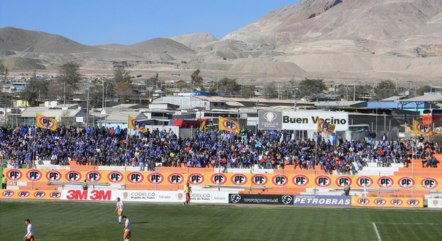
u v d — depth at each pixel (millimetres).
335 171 130875
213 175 120562
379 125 186625
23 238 72125
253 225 83312
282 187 119188
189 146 144000
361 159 135125
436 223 86188
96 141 148000
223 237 73938
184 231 78125
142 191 108875
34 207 99312
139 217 90312
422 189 115688
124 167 133500
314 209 100875
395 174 131375
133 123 141875
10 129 158000
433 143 155750
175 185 120750
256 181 119812
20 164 135500
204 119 191875
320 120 136000
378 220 88750
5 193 110625
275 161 135125
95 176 121188
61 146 143500
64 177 121125
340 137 153500
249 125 188875
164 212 95688
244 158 136125
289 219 89125
